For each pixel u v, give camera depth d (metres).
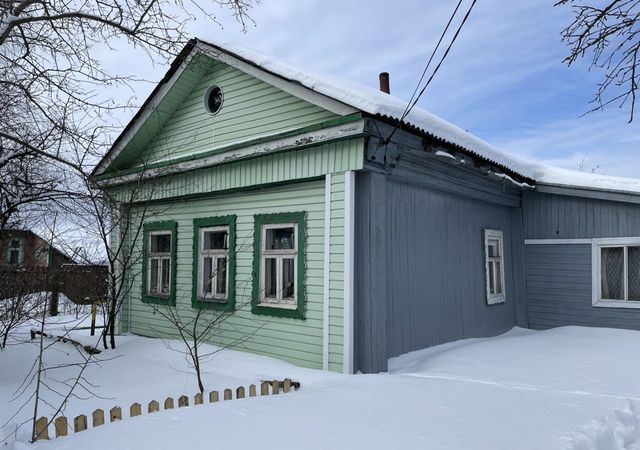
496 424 3.89
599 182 9.30
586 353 7.00
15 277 7.59
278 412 4.26
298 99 7.18
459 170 8.16
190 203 8.91
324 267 6.39
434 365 6.43
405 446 3.40
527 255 10.27
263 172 7.27
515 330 9.97
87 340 9.20
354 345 6.05
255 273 7.48
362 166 5.98
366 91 6.75
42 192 7.22
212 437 3.61
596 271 9.33
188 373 6.60
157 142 9.67
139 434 3.71
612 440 3.75
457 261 8.42
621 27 3.91
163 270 9.66
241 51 7.50
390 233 6.86
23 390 5.78
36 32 6.74
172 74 8.62
